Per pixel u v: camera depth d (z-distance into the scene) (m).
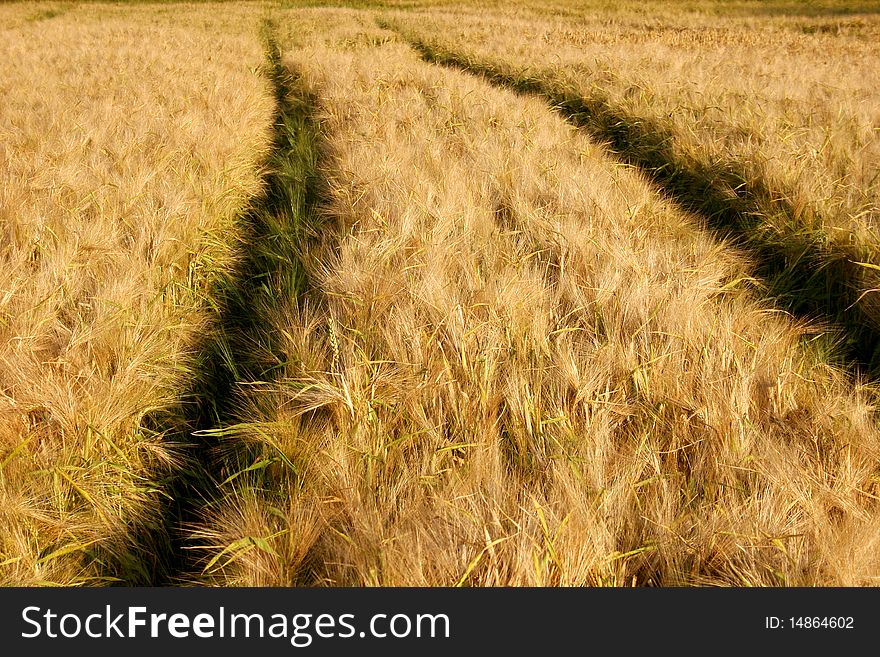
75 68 10.78
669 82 8.77
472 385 2.46
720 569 1.85
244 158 6.25
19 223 3.73
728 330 2.81
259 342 3.21
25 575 1.89
